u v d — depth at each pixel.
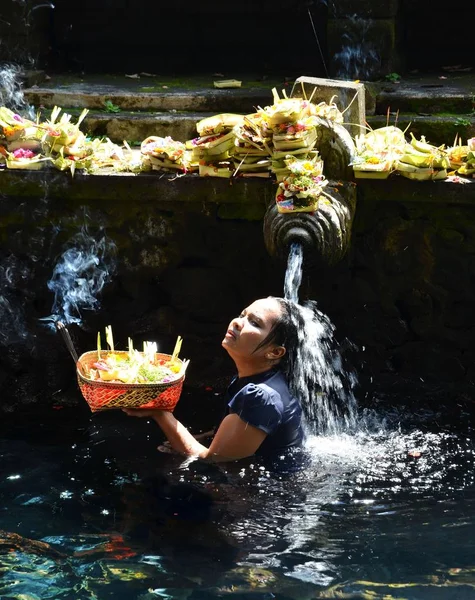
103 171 6.36
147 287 6.65
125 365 5.09
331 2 8.27
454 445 5.39
